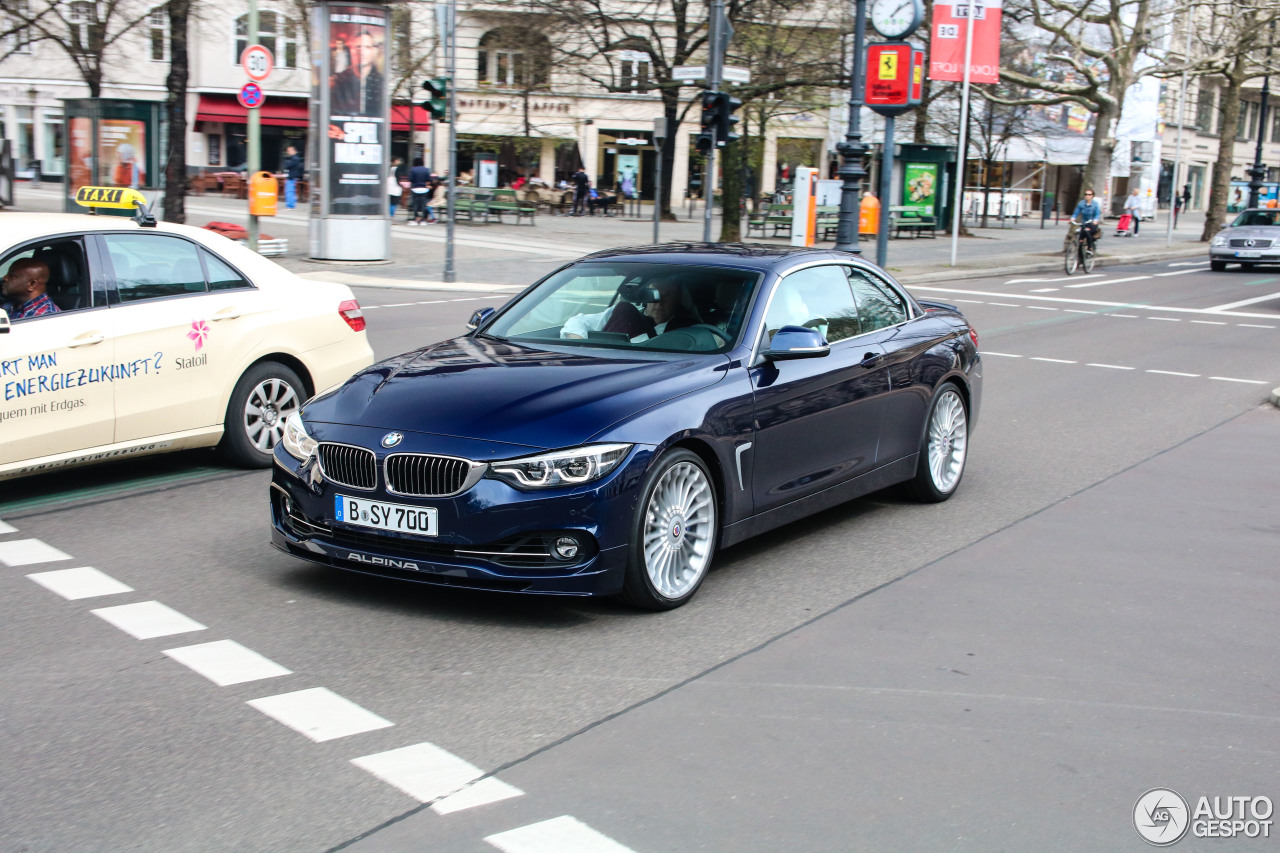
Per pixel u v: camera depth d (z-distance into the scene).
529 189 43.47
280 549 5.41
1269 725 4.19
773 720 4.12
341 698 4.23
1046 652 4.85
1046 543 6.48
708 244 6.72
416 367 5.62
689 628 5.04
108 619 5.01
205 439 7.32
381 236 22.27
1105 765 3.83
